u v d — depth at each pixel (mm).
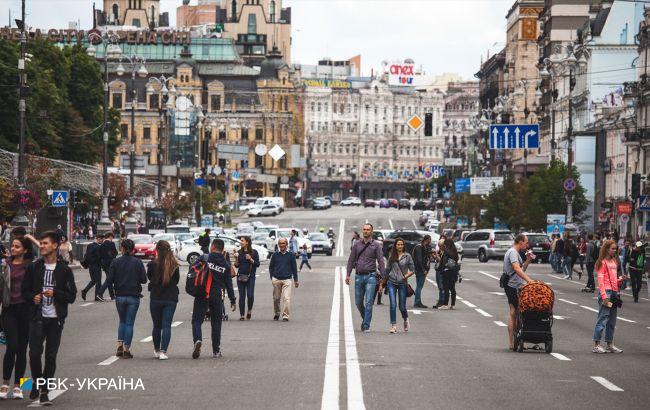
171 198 146250
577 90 157875
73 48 141250
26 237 23375
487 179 168000
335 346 32438
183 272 83250
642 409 21672
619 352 32438
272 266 41938
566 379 25875
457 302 53906
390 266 37844
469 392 23344
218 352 29656
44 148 117000
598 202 142750
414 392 23188
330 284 67125
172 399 22234
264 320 42219
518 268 31891
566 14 179250
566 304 54406
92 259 52188
